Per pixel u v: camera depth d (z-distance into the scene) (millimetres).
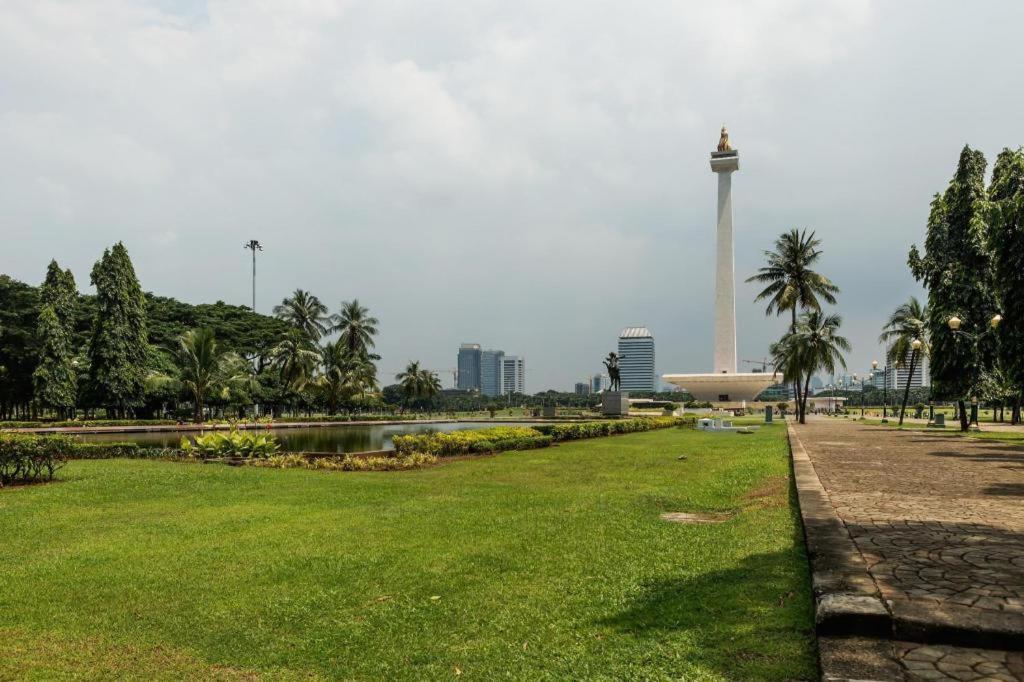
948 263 33000
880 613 4270
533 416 73812
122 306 54875
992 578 5176
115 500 11602
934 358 33469
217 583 6473
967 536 6828
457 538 8281
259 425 46062
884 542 6523
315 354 62188
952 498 9594
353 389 62281
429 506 10688
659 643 4562
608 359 105500
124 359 54281
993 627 4027
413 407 116312
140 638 5156
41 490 12539
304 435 36188
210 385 52719
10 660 4738
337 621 5414
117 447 19781
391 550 7668
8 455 13438
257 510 10484
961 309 32062
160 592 6227
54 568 7059
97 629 5352
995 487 10875
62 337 53344
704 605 5250
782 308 50625
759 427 39656
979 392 31406
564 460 18812
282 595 6102
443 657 4625
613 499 11320
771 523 8367
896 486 11023
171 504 11133
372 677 4383
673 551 7371
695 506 10766
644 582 6121
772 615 4883
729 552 7047
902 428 37188
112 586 6422
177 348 63844
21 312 54000
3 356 53969
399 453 19328
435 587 6223
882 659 3893
